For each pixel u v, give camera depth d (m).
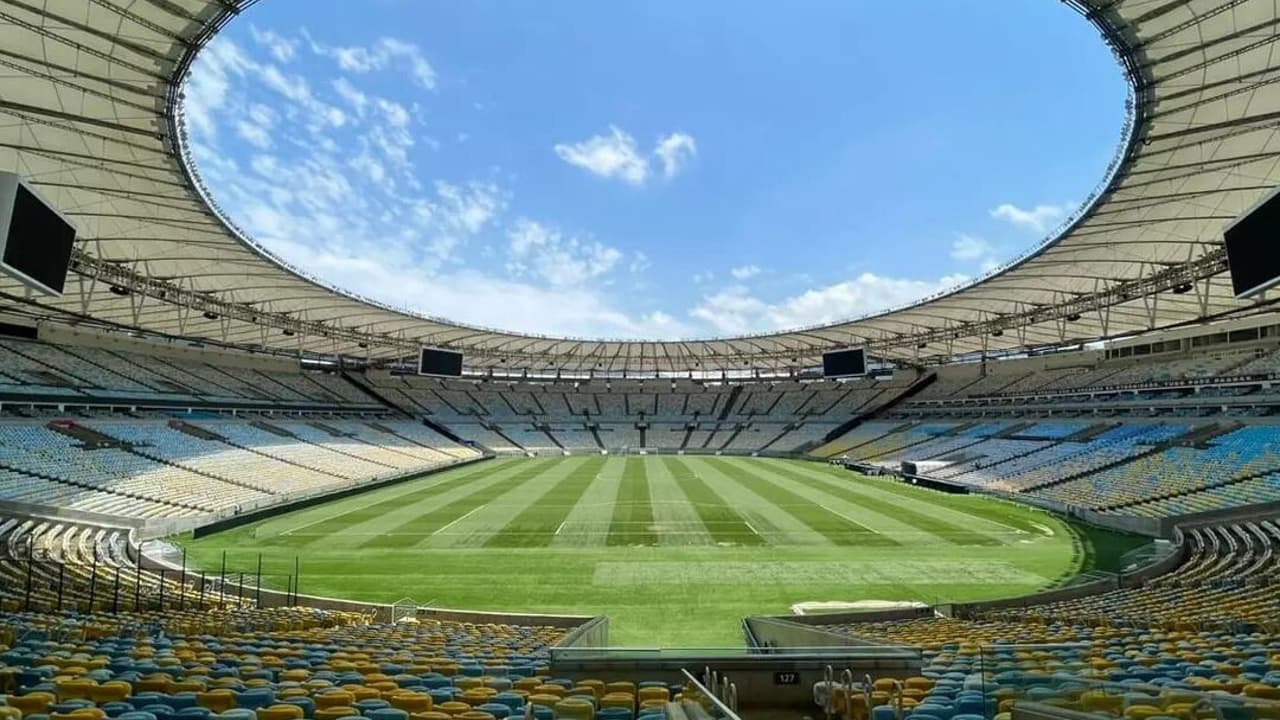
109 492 29.61
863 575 21.55
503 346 66.38
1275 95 17.88
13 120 18.69
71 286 33.53
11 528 21.89
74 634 11.38
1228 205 24.38
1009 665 6.44
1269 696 6.09
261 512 32.84
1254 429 33.66
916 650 9.39
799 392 80.31
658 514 32.88
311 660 9.38
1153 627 12.66
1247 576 18.00
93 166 21.41
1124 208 24.69
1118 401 45.28
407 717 5.78
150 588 18.31
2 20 15.03
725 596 19.48
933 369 70.69
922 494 39.84
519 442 73.69
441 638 12.98
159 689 7.02
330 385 67.44
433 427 72.56
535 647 11.88
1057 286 37.72
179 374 50.62
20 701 5.96
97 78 17.19
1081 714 5.52
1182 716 5.30
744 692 9.26
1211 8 15.62
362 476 45.16
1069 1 16.88
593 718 6.51
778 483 45.50
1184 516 25.92
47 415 36.09
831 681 8.37
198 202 24.42
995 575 21.47
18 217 14.44
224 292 39.84
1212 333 43.94
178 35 16.75
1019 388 57.03
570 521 31.11
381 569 22.58
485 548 25.61
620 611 18.17
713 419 79.50
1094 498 32.31
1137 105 18.98
